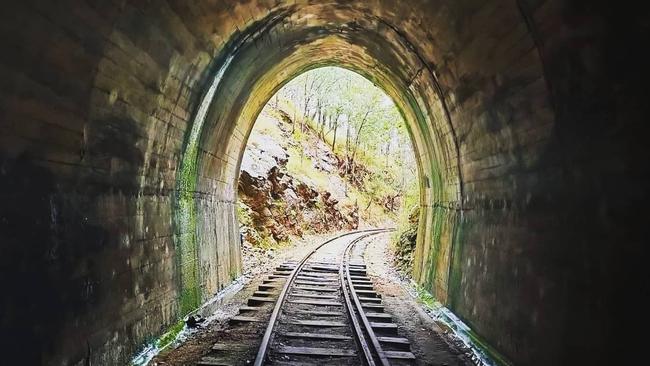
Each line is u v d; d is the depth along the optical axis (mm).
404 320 9445
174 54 6879
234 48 9203
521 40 5320
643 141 3820
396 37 9750
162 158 7996
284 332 7852
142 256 7180
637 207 3959
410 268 16281
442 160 11305
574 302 4996
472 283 8648
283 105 46094
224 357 6641
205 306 10289
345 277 13570
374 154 58562
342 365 6531
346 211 38188
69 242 5000
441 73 8695
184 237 9406
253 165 22875
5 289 3957
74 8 4207
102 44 4945
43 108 4348
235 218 15211
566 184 5227
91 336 5461
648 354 3758
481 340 7715
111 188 6125
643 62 3607
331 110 45469
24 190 4227
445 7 6730
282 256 19594
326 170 42031
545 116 5469
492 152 7570
